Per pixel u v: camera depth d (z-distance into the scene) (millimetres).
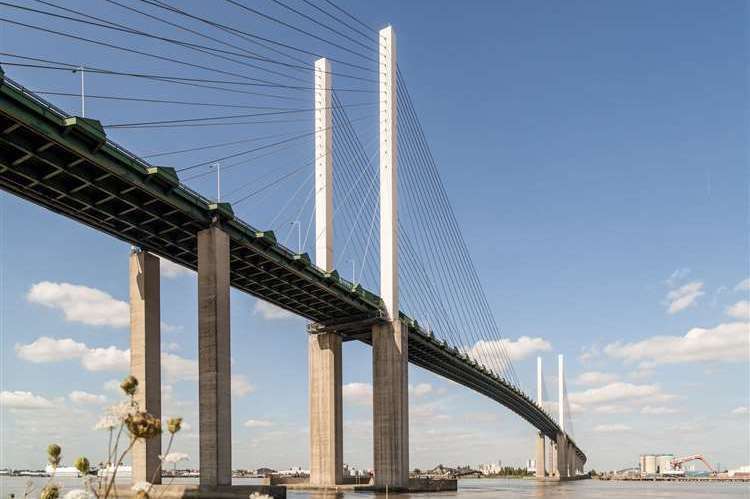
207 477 51906
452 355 106500
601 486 161875
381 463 83312
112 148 46562
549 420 198125
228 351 55000
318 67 90125
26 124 40812
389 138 89625
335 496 73562
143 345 56094
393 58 91125
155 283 58125
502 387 136875
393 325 85688
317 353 90312
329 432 87688
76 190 48562
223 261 56281
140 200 51969
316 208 86688
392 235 88312
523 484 174500
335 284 76625
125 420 5996
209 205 56125
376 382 85312
